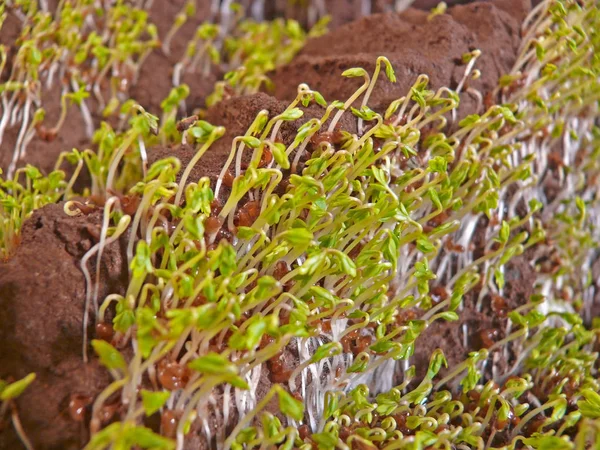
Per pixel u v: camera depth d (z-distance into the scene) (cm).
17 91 22
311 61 22
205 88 25
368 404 19
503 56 22
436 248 20
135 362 17
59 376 18
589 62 23
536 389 21
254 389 19
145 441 17
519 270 22
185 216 18
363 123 20
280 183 19
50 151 23
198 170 19
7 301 18
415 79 21
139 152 21
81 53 23
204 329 18
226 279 18
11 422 18
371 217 19
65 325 18
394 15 23
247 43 26
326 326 19
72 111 23
